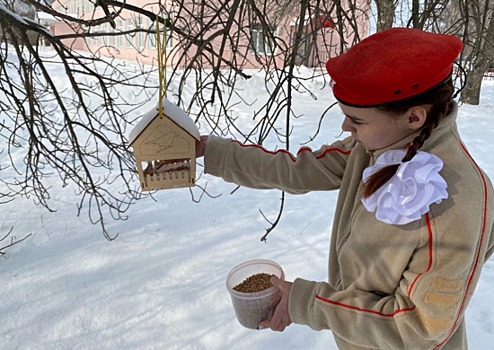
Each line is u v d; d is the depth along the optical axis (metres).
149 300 3.03
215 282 3.22
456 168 0.93
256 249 3.69
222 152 1.42
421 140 0.91
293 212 4.36
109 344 2.64
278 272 1.34
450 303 0.90
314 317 1.08
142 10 2.47
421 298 0.90
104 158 5.73
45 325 2.79
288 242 3.80
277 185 1.40
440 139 0.96
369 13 4.20
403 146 0.98
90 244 3.75
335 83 1.02
